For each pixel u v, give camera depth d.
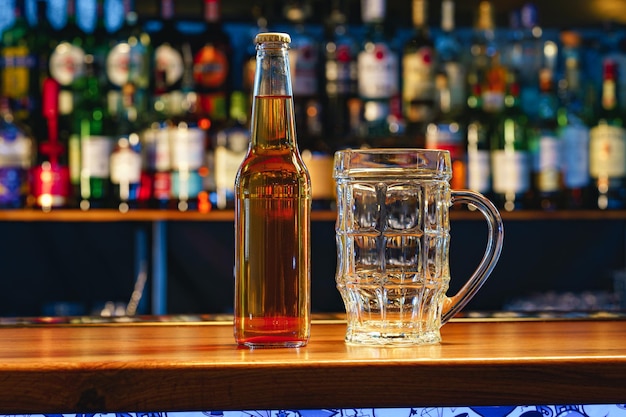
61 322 1.13
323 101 2.62
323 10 2.66
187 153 2.46
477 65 2.69
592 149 2.63
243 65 2.71
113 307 2.62
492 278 2.93
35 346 0.92
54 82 2.48
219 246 2.86
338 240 0.95
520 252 2.93
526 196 2.58
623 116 2.73
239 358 0.83
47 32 2.65
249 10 2.71
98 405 0.80
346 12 2.66
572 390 0.82
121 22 2.73
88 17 2.75
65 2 2.75
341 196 0.94
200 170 2.46
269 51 0.93
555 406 0.92
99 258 2.85
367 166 0.92
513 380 0.82
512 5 2.76
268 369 0.80
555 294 2.61
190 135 2.46
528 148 2.65
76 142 2.51
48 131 2.51
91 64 2.53
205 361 0.81
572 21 2.84
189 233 2.86
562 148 2.61
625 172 2.62
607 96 2.65
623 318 1.16
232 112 2.55
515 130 2.65
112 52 2.55
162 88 2.54
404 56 2.60
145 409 0.80
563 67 2.80
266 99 0.93
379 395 0.81
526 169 2.55
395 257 0.92
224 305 2.87
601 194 2.61
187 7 2.70
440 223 0.94
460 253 2.89
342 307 2.87
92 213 2.45
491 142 2.64
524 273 2.94
